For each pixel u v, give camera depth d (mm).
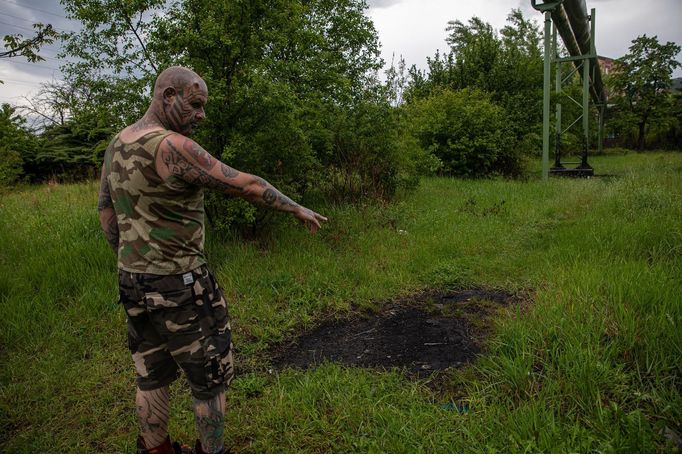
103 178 2043
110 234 2104
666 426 2371
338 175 8125
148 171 1817
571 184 11102
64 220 6129
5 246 5254
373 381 3027
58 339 3598
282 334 3822
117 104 5117
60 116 21719
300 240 5922
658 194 6996
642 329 3150
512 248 6012
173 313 1904
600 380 2703
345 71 8266
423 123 13922
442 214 7750
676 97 35719
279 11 5383
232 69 5211
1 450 2484
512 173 14180
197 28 5043
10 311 3857
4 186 9977
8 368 3223
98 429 2639
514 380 2824
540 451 2182
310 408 2730
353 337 3771
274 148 5512
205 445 2041
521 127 16875
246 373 3225
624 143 38250
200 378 1973
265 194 1962
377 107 8320
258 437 2539
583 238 5680
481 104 14500
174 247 1879
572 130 24938
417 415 2609
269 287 4605
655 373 2779
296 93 6082
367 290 4645
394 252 5770
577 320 3375
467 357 3336
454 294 4660
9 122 10961
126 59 5137
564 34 15898
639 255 4898
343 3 8109
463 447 2344
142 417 2109
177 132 2000
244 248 5406
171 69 1965
